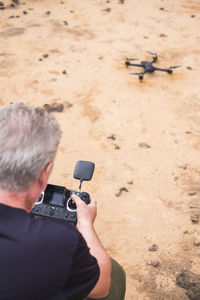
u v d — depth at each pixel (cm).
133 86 715
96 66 781
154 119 616
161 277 343
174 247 379
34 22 984
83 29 962
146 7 1128
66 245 101
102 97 673
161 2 1174
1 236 98
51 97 665
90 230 151
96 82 721
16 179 102
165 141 561
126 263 361
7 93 669
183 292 326
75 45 871
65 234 103
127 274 348
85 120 604
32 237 98
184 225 407
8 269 93
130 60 784
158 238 392
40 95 669
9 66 757
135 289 331
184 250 374
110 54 837
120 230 402
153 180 479
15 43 856
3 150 101
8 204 103
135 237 393
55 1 1144
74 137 561
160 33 962
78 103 651
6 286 92
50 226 104
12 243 96
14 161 100
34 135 105
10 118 107
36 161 104
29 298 94
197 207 431
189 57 845
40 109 116
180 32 974
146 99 674
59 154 521
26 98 658
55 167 496
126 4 1145
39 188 113
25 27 950
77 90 691
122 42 901
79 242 105
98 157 520
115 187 464
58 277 97
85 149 535
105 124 596
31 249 96
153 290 329
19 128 105
